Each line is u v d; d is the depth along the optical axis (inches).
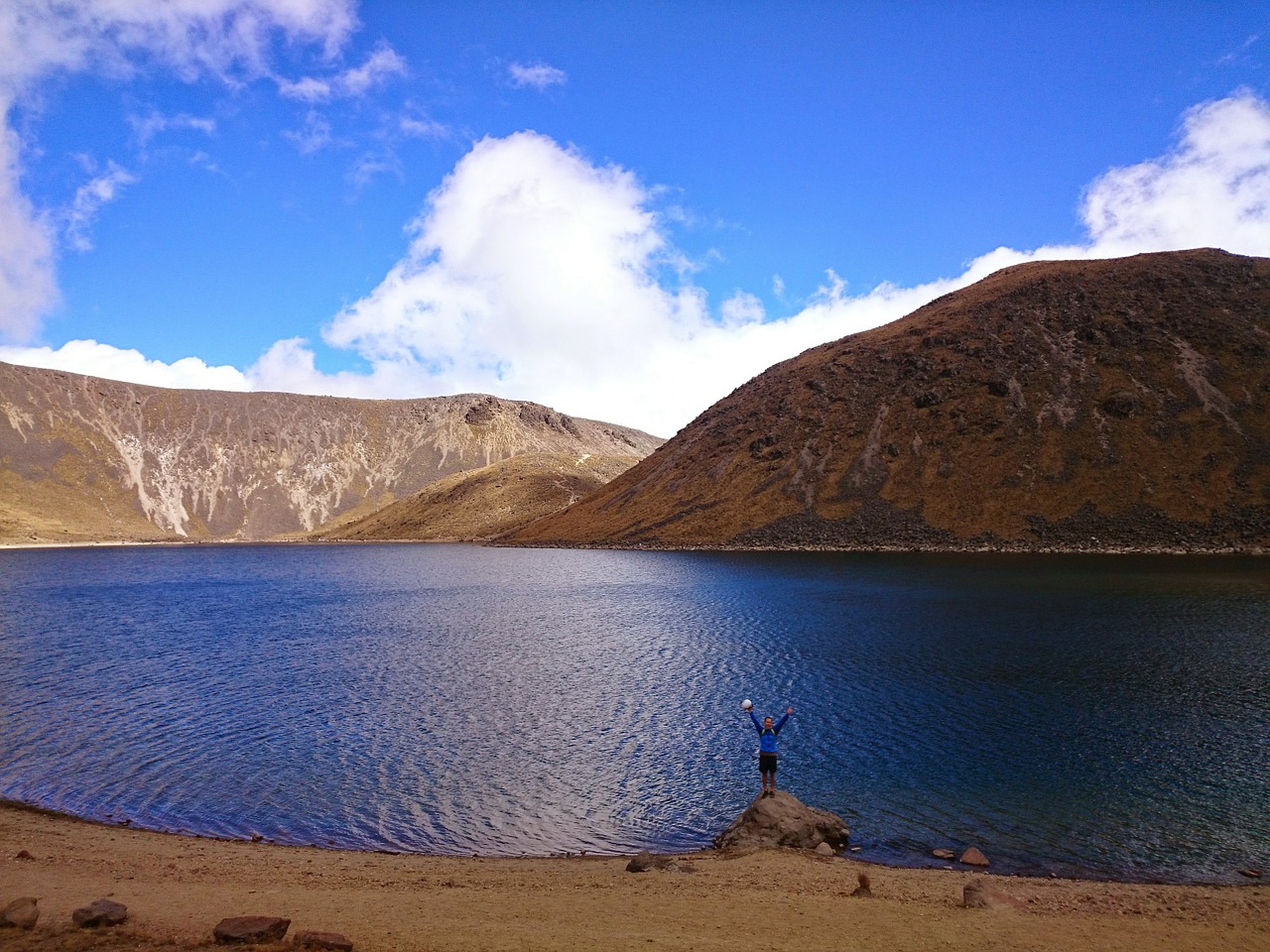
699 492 5807.1
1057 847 749.3
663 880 615.2
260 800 906.1
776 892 578.2
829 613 2282.2
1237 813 821.9
